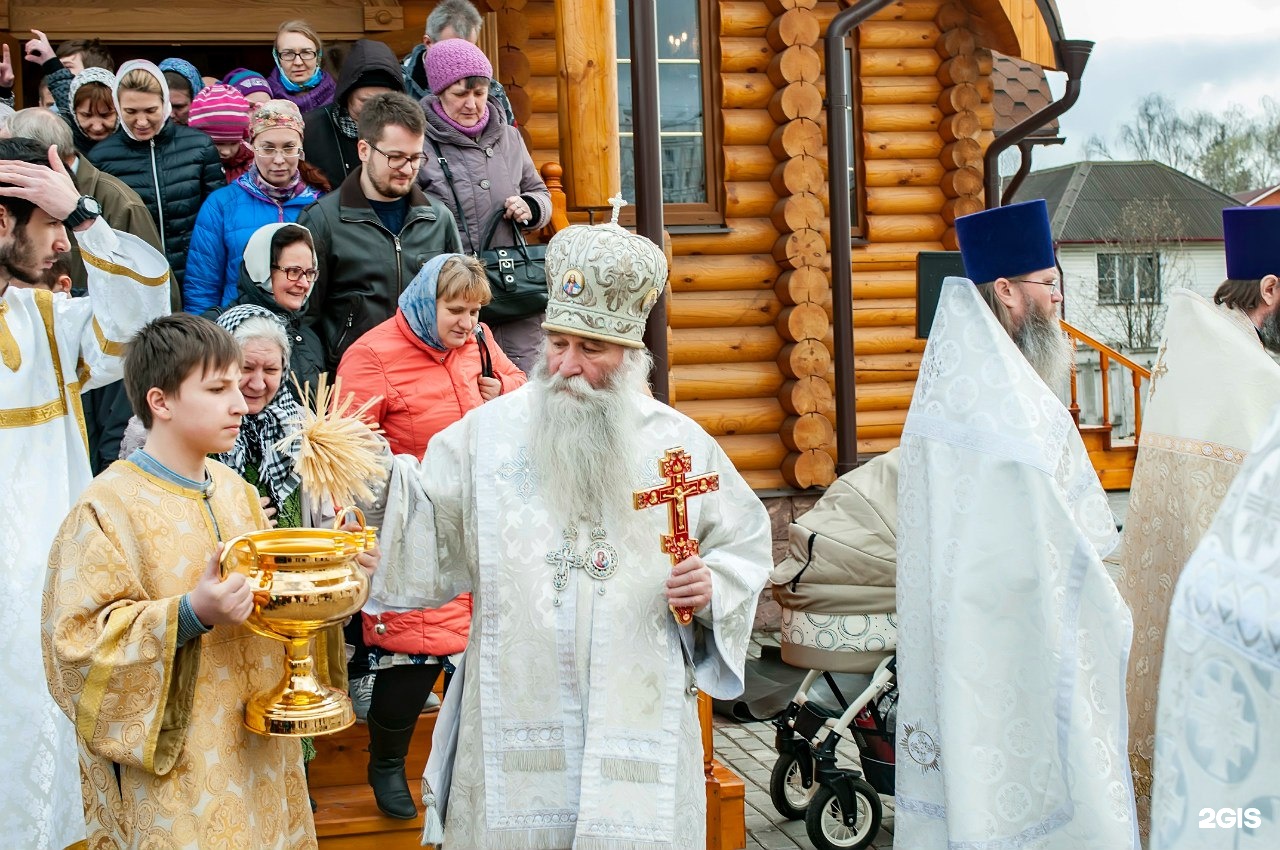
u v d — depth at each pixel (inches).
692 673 109.0
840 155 309.1
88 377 128.3
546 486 105.7
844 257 311.6
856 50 350.9
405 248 174.1
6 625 119.6
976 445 118.6
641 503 102.9
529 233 221.0
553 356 108.5
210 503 104.9
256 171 187.5
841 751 220.4
